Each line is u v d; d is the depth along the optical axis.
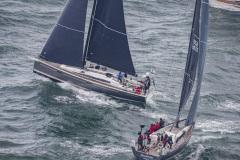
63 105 161.50
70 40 173.25
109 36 173.62
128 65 176.25
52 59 176.12
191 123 141.88
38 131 140.12
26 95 167.38
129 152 129.75
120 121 153.25
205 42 137.75
